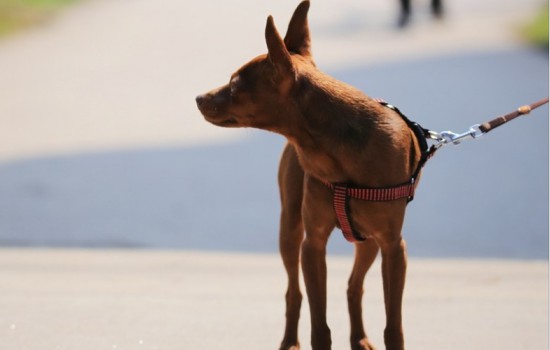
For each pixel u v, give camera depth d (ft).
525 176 53.62
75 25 120.78
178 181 54.13
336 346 29.58
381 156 23.34
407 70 82.07
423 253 41.50
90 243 43.39
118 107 76.23
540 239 43.24
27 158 59.88
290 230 26.73
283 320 32.32
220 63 92.58
